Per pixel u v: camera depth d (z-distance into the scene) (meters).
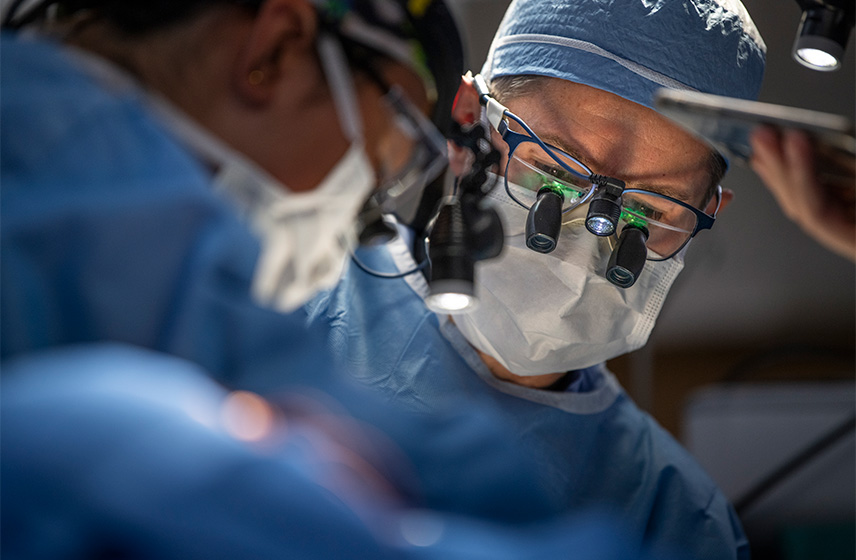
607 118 1.80
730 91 1.87
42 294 0.84
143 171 0.91
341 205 1.14
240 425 0.73
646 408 3.97
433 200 1.74
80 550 0.64
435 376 2.01
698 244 3.92
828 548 3.13
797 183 1.33
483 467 0.93
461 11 3.11
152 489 0.65
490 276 1.90
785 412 3.50
